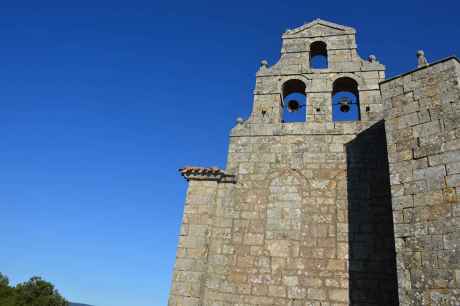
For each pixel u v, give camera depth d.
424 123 10.05
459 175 8.94
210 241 12.62
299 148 13.83
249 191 13.42
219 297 11.80
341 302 11.03
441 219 8.82
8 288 51.00
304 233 12.27
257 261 12.16
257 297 11.62
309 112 14.49
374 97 14.12
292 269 11.81
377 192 12.29
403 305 8.66
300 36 16.36
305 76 15.33
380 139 13.14
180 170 13.89
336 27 16.11
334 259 11.66
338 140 13.61
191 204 13.32
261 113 14.98
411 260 8.92
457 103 9.66
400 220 9.46
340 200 12.50
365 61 15.02
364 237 11.73
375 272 11.18
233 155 14.29
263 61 16.20
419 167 9.67
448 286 8.17
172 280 12.04
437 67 10.41
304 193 12.92
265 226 12.66
